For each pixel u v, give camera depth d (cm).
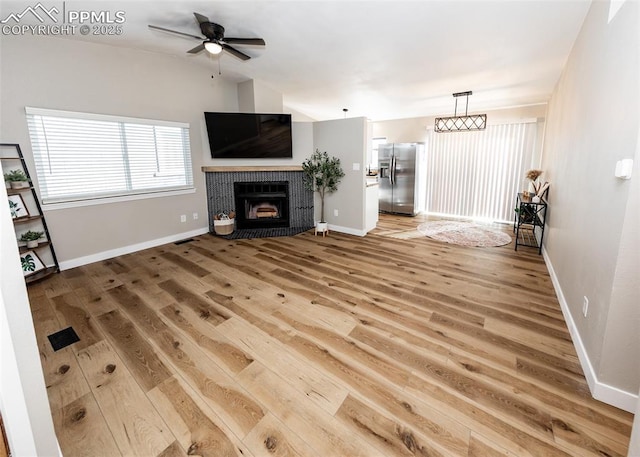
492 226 586
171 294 285
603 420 147
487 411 153
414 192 694
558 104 403
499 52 347
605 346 154
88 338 217
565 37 300
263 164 521
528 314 247
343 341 212
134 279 320
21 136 307
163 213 447
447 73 424
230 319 241
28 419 104
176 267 355
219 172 505
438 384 172
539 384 171
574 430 142
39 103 315
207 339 215
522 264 366
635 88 143
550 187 405
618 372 152
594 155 204
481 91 509
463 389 168
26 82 306
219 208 519
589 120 226
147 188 424
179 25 313
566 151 310
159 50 394
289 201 543
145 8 277
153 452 133
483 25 287
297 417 151
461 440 137
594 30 229
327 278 323
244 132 488
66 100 333
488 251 421
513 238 493
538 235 455
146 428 145
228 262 373
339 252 415
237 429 144
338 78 466
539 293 286
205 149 491
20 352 103
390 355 197
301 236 501
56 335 220
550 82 446
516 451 132
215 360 193
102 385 172
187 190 473
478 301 270
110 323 236
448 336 217
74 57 336
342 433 142
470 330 225
